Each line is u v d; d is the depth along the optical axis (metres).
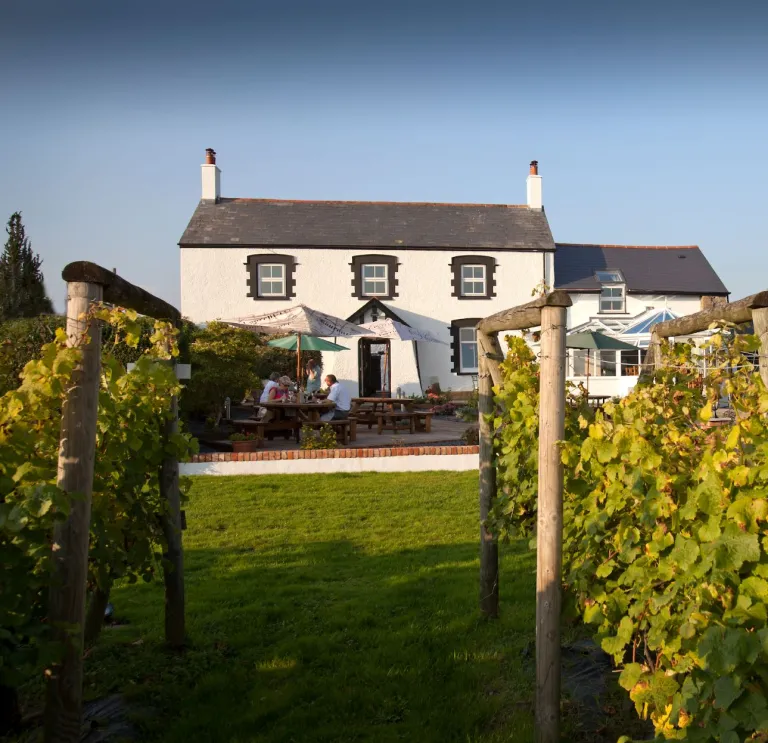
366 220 25.66
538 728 3.07
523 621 4.43
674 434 2.81
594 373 22.62
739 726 2.05
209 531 6.89
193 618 4.57
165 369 3.44
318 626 4.42
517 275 25.25
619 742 2.33
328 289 24.27
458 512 7.64
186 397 13.71
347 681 3.69
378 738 3.15
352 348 23.41
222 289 23.72
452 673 3.77
